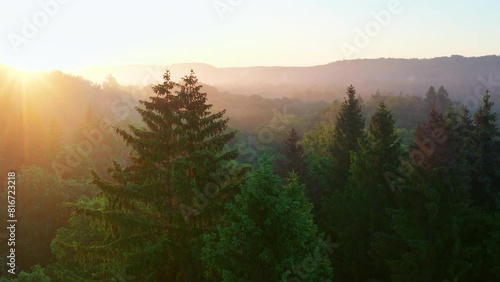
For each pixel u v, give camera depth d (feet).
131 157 59.67
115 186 55.16
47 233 148.87
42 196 152.46
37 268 107.24
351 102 148.87
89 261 62.34
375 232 107.76
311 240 57.26
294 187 55.67
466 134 121.80
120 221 53.93
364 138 140.97
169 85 58.54
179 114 58.23
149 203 56.54
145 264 53.88
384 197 107.96
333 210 123.65
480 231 91.40
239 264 47.24
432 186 86.17
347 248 114.62
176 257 56.13
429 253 84.28
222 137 60.59
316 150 252.01
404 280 88.38
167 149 57.82
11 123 250.78
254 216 47.24
